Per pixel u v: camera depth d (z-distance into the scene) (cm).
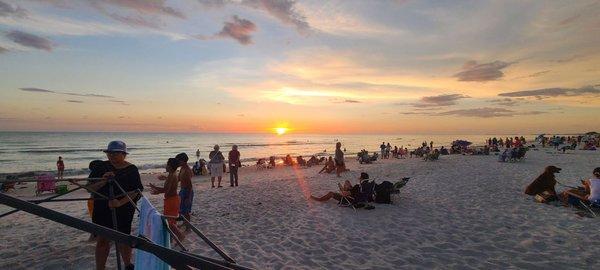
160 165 3709
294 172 2470
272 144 10894
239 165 1502
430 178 1594
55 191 1590
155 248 155
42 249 621
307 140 15488
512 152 2405
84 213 1006
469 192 1206
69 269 532
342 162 1828
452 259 593
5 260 571
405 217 873
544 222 809
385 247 657
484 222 820
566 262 572
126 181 437
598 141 4016
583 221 806
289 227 795
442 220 841
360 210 952
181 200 776
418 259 595
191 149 7481
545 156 2811
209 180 2114
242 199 1138
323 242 688
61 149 6506
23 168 3622
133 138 13862
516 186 1320
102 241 459
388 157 3656
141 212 331
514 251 628
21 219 883
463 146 3722
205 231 760
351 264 575
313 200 1104
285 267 561
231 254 618
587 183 976
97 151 6109
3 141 9375
